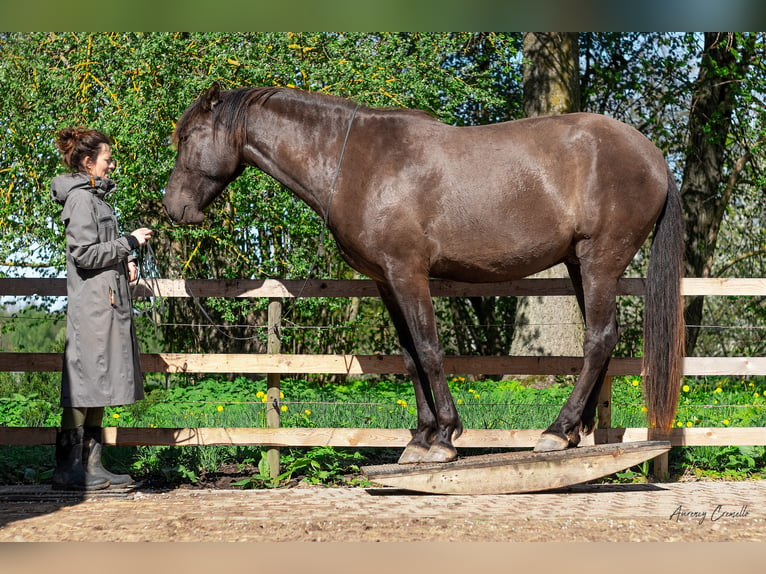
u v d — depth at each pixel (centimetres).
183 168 461
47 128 746
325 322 1072
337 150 443
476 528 367
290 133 450
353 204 434
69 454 444
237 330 1049
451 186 427
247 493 452
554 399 752
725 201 1211
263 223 780
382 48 800
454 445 470
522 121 448
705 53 1159
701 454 539
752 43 1086
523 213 427
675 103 1246
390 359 497
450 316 1332
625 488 465
